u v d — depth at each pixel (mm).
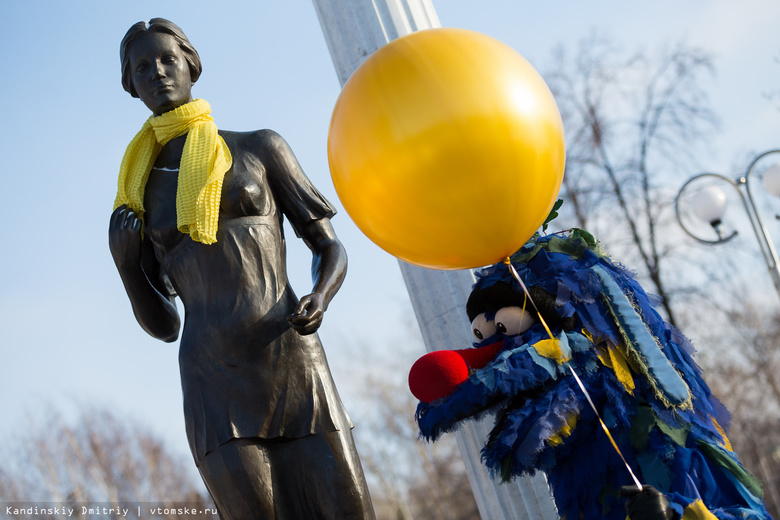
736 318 14859
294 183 2668
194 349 2496
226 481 2412
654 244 12875
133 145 2730
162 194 2652
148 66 2680
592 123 13203
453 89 2197
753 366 16281
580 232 2980
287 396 2459
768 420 18438
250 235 2547
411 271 4137
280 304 2525
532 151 2240
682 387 2611
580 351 2664
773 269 9109
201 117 2705
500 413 2670
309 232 2695
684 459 2527
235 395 2439
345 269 2625
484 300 2879
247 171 2611
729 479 2582
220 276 2510
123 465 16906
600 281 2783
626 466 2547
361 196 2324
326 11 4328
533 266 2855
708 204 8844
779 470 20781
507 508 3713
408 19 4250
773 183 8703
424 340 4133
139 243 2639
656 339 2770
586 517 2627
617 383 2633
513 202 2268
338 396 2566
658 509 2262
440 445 25938
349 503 2443
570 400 2572
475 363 2758
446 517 25453
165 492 16734
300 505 2469
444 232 2303
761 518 2527
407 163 2193
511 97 2232
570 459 2676
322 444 2461
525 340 2713
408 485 26656
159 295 2740
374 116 2227
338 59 4301
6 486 16328
